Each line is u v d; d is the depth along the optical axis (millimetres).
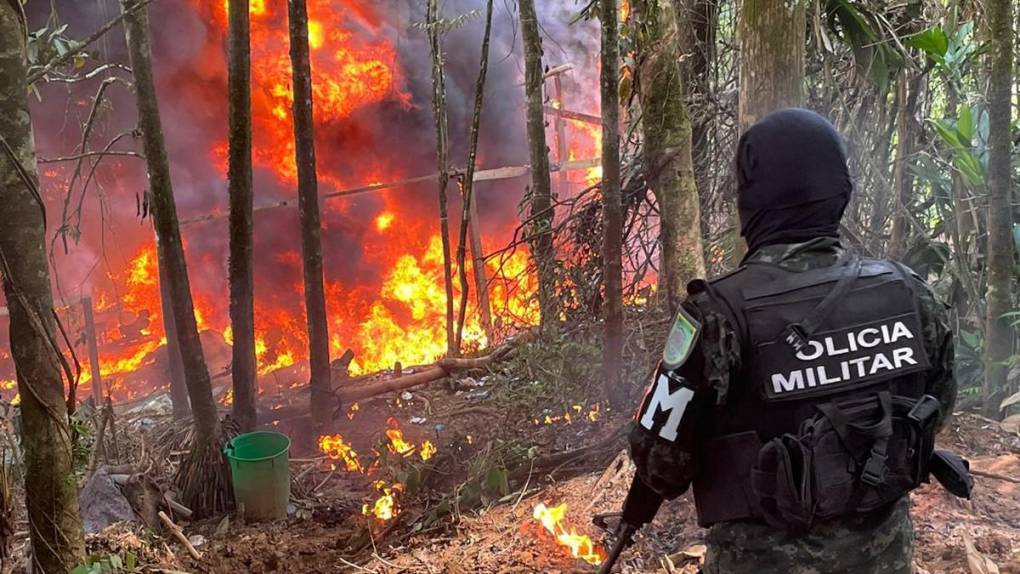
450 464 4691
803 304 1552
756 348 1542
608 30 4262
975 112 4363
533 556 3195
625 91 4777
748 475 1567
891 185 4590
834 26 4297
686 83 4984
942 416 1704
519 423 5051
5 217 2732
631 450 1687
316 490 4797
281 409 5730
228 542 4062
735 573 1619
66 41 4371
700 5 5004
